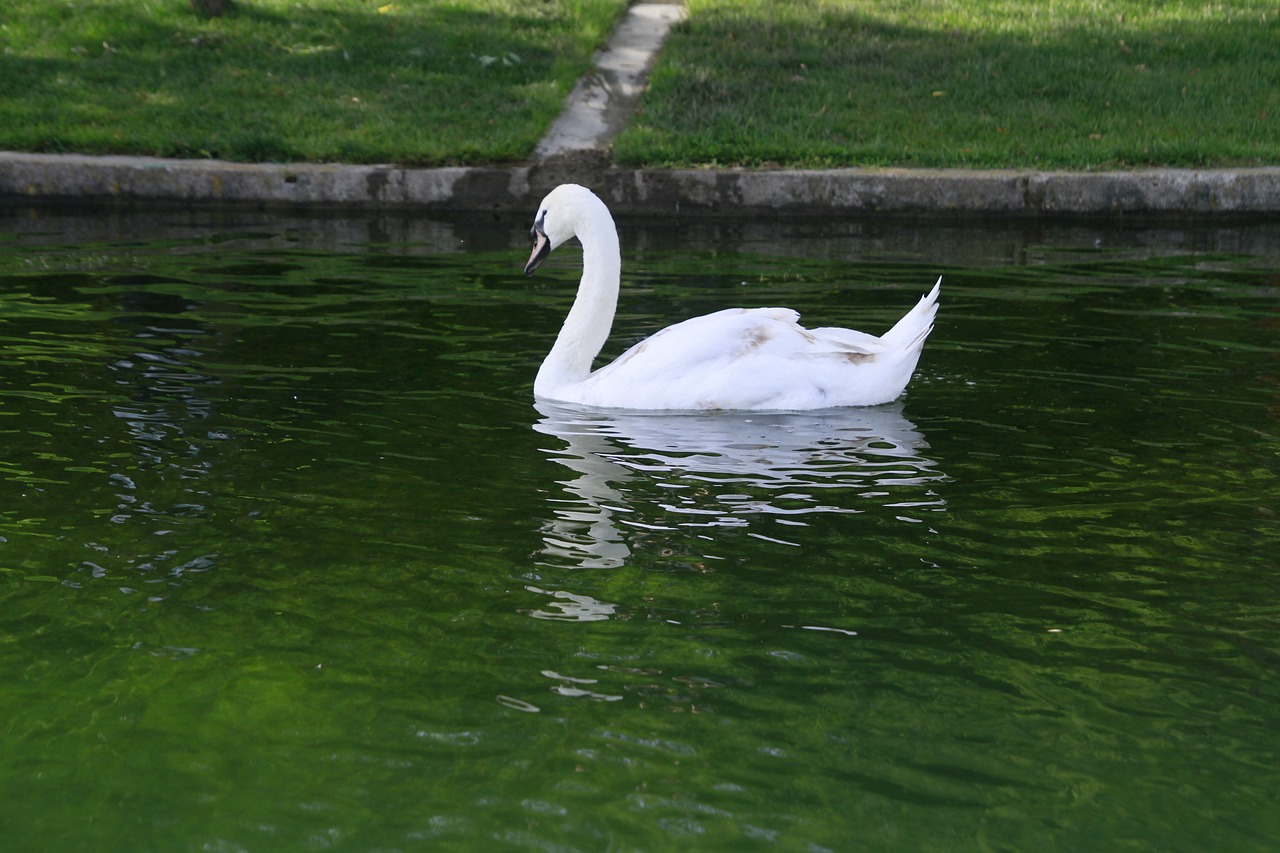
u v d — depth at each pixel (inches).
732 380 271.4
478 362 306.0
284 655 166.7
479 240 464.4
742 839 131.7
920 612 178.7
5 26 698.8
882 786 140.6
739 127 564.1
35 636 171.3
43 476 226.7
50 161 527.8
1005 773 143.1
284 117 581.6
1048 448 245.9
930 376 295.1
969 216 509.4
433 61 657.0
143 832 133.1
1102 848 131.0
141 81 628.4
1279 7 751.7
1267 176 503.8
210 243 450.9
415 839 131.6
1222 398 275.6
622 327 340.5
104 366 295.6
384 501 217.3
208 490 221.3
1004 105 597.9
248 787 140.2
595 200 287.6
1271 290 378.3
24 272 396.8
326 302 363.6
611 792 139.1
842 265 420.5
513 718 152.4
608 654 166.6
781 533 205.0
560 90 620.1
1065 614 178.4
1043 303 364.5
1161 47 677.9
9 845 131.0
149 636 171.5
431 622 175.0
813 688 159.3
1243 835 133.2
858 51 668.7
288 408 267.9
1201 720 153.3
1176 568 192.9
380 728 150.6
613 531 205.2
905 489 224.2
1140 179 505.0
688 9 756.0
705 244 459.8
